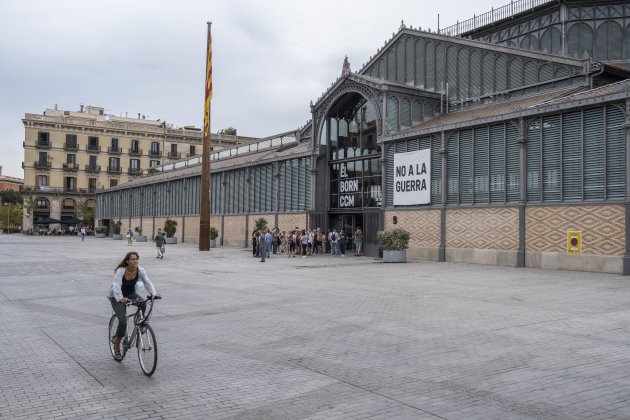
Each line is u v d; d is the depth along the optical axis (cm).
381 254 3334
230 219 5056
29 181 9512
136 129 10212
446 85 3638
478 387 698
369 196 3644
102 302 1445
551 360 825
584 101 2253
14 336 1023
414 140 3181
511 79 3241
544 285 1781
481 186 2756
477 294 1573
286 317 1209
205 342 965
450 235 2905
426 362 822
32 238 7681
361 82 3566
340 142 3928
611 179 2191
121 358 823
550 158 2431
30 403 646
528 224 2495
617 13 3225
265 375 759
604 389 685
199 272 2348
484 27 3769
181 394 678
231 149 6122
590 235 2242
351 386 706
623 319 1152
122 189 7575
